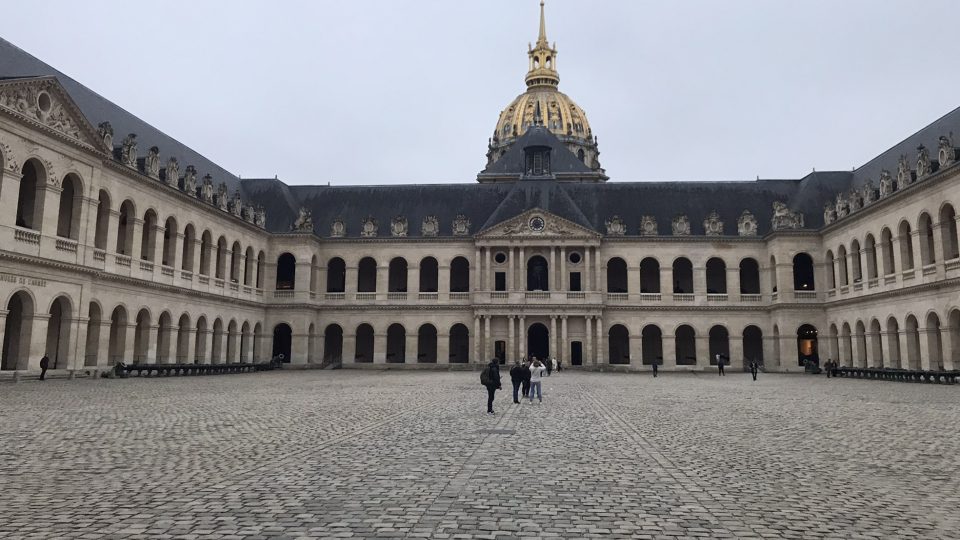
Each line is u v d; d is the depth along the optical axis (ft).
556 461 55.36
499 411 96.43
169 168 209.46
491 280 288.71
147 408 93.71
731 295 287.07
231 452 57.93
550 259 287.89
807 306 270.46
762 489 45.73
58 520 36.50
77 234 165.99
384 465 52.75
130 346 189.47
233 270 258.37
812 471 52.03
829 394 135.03
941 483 47.93
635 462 55.21
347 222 304.91
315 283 293.84
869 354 230.68
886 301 218.79
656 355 300.40
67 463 52.11
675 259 291.58
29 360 150.41
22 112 147.74
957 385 165.68
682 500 42.50
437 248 295.48
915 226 201.77
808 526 36.99
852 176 287.48
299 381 175.94
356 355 305.73
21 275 147.84
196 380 171.32
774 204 280.92
